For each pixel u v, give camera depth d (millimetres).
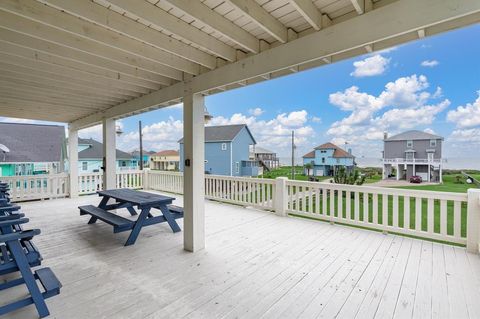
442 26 1834
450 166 13148
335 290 2285
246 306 2053
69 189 7117
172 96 3592
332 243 3463
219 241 3568
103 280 2469
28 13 1854
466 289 2277
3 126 13547
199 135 3324
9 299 2168
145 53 2598
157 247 3359
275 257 3010
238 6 1787
